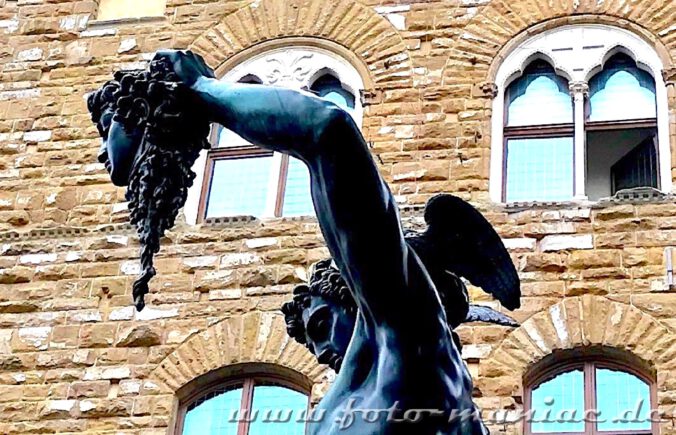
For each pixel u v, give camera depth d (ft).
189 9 86.74
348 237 15.94
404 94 79.71
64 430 69.00
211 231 75.51
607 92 79.05
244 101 16.20
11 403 70.23
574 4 81.66
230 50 84.58
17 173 80.89
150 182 16.40
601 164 76.48
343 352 18.70
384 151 77.20
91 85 85.15
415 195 75.15
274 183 79.05
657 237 70.74
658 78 78.43
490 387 66.08
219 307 72.38
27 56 86.53
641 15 80.74
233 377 70.44
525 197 75.51
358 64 81.82
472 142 77.05
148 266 16.31
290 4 85.15
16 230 77.82
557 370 67.36
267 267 73.67
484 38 81.30
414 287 16.61
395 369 16.49
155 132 16.47
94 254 76.23
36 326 73.31
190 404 70.03
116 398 69.67
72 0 89.04
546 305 68.69
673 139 75.25
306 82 82.58
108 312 73.41
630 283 69.21
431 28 82.23
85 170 80.59
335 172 15.71
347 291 18.92
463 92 79.41
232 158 80.94
